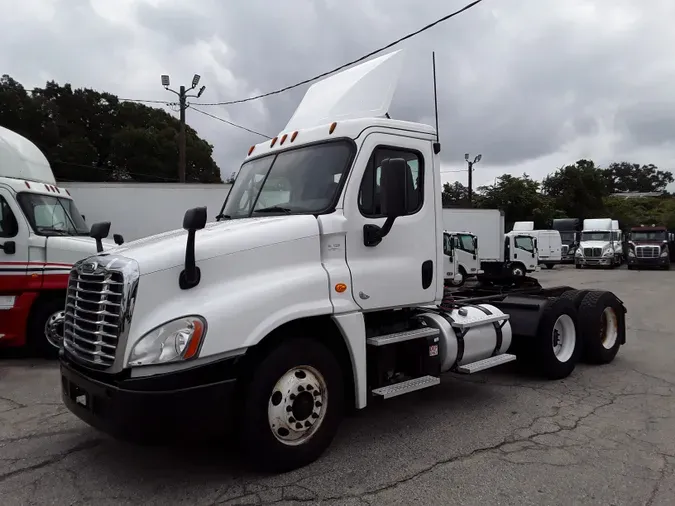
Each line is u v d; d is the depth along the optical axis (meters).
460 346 5.32
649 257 32.97
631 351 8.40
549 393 6.07
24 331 7.62
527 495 3.67
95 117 40.81
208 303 3.57
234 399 3.73
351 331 4.26
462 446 4.52
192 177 42.78
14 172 8.38
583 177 57.44
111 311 3.56
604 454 4.36
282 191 4.76
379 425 5.03
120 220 14.66
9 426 5.09
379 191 4.59
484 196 50.59
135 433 3.40
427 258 4.95
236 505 3.54
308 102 5.45
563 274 29.02
